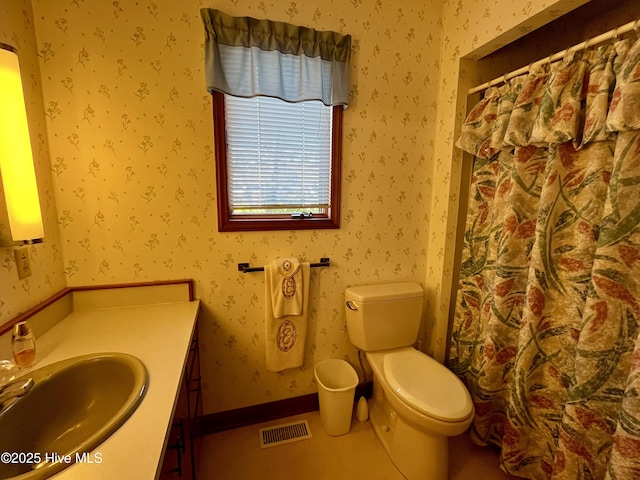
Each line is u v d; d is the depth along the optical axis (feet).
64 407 2.83
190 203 4.64
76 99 3.99
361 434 5.35
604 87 3.32
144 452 1.96
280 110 4.98
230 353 5.25
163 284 4.67
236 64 4.44
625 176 3.14
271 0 4.52
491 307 4.72
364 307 5.18
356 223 5.60
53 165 4.02
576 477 3.59
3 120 2.62
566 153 3.83
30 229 2.89
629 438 2.97
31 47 3.66
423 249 6.14
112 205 4.33
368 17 5.05
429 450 4.26
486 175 5.11
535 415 4.33
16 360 2.82
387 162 5.59
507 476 4.58
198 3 4.24
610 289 3.30
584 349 3.48
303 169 5.28
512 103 4.36
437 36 5.49
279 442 5.13
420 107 5.62
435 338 6.02
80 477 1.78
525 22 4.02
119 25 4.00
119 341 3.49
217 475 4.50
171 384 2.69
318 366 5.70
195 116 4.46
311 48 4.67
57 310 3.97
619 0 4.59
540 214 3.97
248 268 5.05
